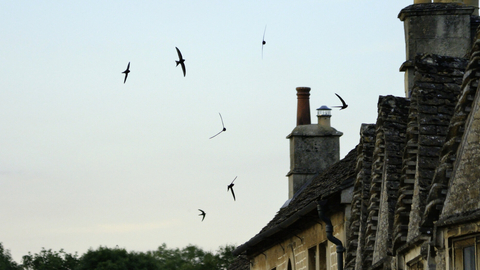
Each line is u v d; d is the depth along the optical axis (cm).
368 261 1655
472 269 1179
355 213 1875
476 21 1902
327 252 2273
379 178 1694
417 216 1359
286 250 2722
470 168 1195
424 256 1295
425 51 1858
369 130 1884
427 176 1352
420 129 1378
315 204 2167
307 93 3628
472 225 1168
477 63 1220
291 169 3309
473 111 1204
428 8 1866
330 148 3306
